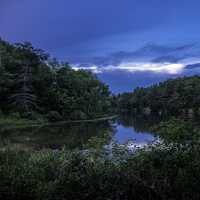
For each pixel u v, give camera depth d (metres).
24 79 82.44
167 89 135.00
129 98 169.50
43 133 52.12
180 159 6.52
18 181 6.54
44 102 86.69
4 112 77.81
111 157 6.76
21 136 47.06
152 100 143.62
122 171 6.32
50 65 96.69
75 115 89.44
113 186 6.25
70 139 42.25
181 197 6.17
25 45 94.44
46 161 7.14
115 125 68.44
